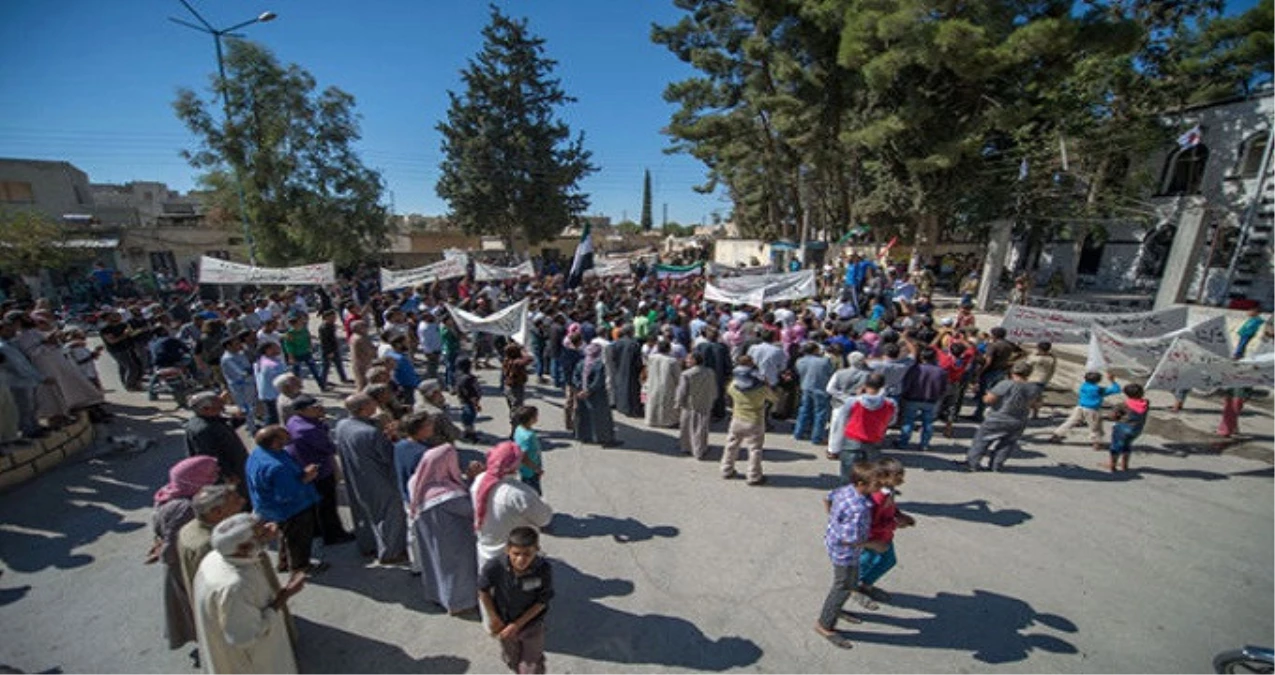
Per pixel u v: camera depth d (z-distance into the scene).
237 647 3.09
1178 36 21.28
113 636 4.34
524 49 36.06
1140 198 22.08
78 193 33.03
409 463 4.67
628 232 91.75
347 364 13.43
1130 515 6.20
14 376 6.93
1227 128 21.66
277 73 24.86
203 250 31.30
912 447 8.17
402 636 4.30
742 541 5.66
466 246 47.06
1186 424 8.82
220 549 2.97
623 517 6.14
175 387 9.64
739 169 38.34
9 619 4.51
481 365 13.34
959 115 21.02
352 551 5.41
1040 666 4.05
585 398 8.13
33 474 6.99
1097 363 8.42
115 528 5.88
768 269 20.53
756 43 22.94
